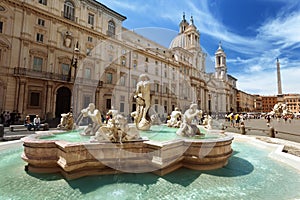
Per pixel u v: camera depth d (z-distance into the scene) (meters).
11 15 17.23
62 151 3.21
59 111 19.88
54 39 19.78
